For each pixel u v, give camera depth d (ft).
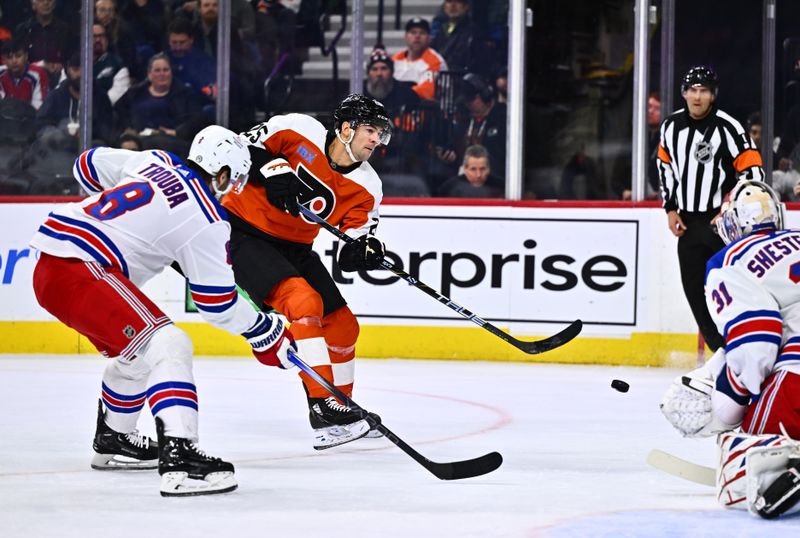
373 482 20.11
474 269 46.01
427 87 48.32
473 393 35.24
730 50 48.34
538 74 48.39
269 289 24.67
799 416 17.13
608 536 15.75
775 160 47.80
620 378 40.34
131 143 49.37
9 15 48.73
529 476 20.92
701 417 18.20
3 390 34.35
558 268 45.65
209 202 18.92
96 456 21.13
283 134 25.40
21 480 19.97
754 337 16.89
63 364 42.60
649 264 45.09
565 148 48.57
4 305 47.09
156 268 19.22
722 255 17.63
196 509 17.33
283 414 29.71
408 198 46.37
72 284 18.47
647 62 47.42
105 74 49.03
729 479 17.46
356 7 47.96
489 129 48.19
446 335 46.09
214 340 46.78
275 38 49.29
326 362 24.13
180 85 49.26
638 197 47.73
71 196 48.47
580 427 28.04
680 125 36.68
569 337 25.38
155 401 18.39
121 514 16.89
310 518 16.78
